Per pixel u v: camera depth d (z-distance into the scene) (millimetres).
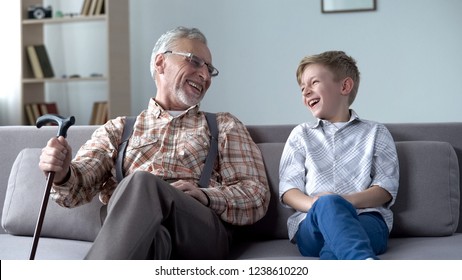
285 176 2115
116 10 5555
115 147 2217
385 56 5586
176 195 1757
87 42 6117
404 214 2082
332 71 2186
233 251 2051
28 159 2311
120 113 5609
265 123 5828
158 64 2373
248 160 2184
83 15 5594
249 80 5840
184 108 2344
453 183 2107
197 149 2191
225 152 2191
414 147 2143
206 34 5910
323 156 2125
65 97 6180
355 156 2100
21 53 5727
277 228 2166
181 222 1788
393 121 5598
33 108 5793
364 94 5629
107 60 5469
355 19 5621
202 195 1958
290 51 5754
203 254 1889
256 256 1931
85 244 2127
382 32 5582
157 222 1622
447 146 2146
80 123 6160
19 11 6066
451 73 5504
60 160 1849
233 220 2029
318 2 5676
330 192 2008
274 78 5797
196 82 2305
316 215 1748
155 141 2199
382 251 1891
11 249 2029
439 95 5523
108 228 1586
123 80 5637
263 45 5805
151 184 1659
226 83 5883
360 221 1887
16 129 2430
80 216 2168
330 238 1640
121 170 2174
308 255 1875
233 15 5848
